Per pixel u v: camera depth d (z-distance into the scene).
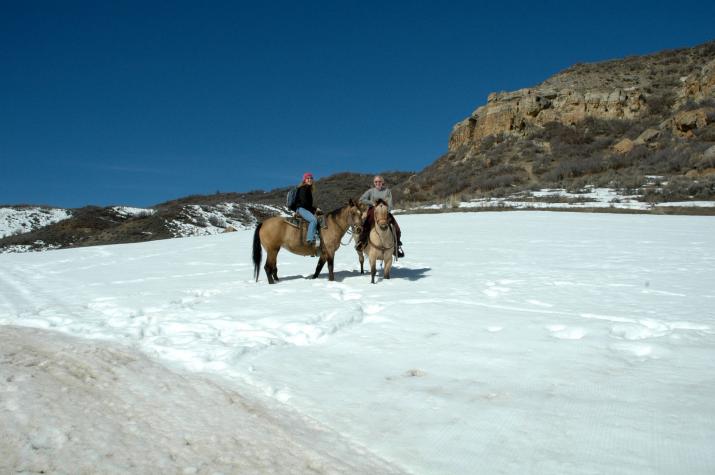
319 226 11.55
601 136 53.62
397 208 44.94
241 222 55.03
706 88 51.66
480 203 39.62
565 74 71.69
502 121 60.25
